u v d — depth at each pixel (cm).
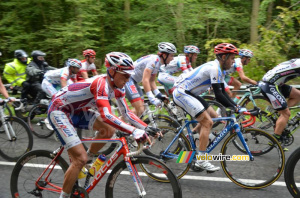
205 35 1378
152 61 590
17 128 571
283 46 1208
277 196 423
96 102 339
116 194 363
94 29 1248
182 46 1291
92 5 1246
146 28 1345
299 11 1128
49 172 379
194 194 433
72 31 1216
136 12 1377
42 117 835
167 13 1306
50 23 1395
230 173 460
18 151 570
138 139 326
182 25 1241
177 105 503
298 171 445
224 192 439
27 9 1338
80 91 349
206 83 483
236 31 1395
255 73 1044
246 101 732
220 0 1355
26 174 390
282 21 1235
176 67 805
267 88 590
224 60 461
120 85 344
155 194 371
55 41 1252
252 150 475
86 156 355
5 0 1392
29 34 1358
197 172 511
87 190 362
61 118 356
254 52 1056
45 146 667
